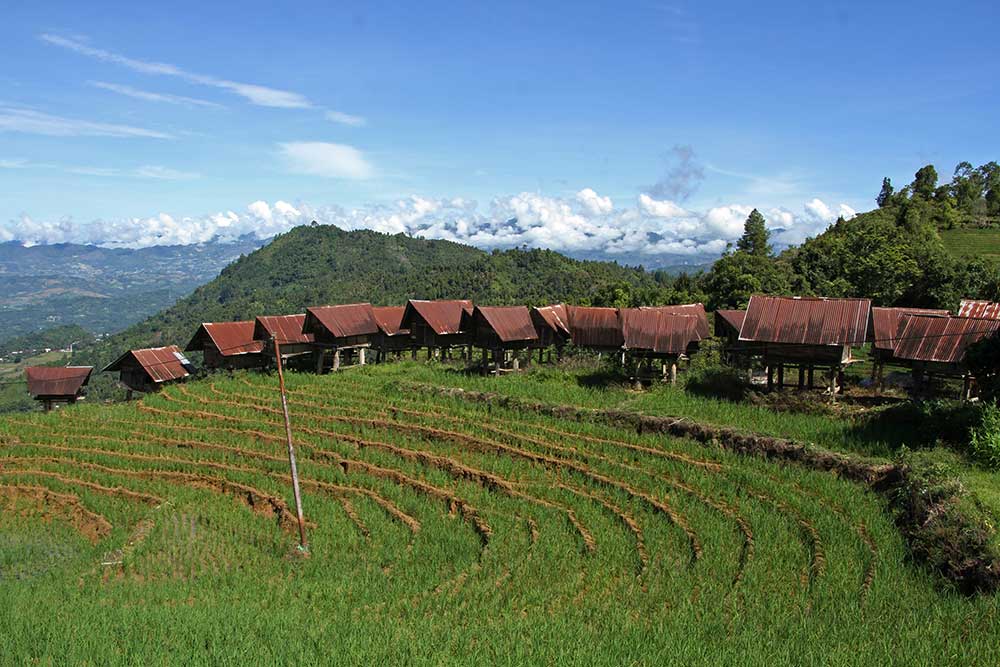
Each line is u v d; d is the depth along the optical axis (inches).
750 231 4451.3
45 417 1713.8
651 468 1127.0
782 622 647.8
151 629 689.6
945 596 678.5
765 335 1389.0
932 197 4970.5
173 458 1393.9
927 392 1384.1
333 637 665.6
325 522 1055.0
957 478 855.7
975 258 3334.2
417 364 2031.3
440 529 987.3
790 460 1071.6
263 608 779.4
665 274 6702.8
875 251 3245.6
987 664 552.4
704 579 762.2
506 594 778.2
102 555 985.5
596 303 3282.5
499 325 1763.0
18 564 996.6
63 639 661.3
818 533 843.4
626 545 874.8
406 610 760.3
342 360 2206.0
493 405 1481.3
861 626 624.7
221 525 1082.7
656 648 613.9
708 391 1467.8
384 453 1317.7
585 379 1657.2
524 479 1146.0
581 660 589.6
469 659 603.8
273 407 1638.8
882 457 1022.4
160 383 1980.8
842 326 1349.7
